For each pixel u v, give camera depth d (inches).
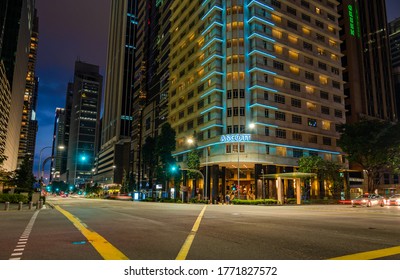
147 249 289.1
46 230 436.1
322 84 2544.3
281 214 780.0
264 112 2160.4
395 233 405.1
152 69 3912.4
